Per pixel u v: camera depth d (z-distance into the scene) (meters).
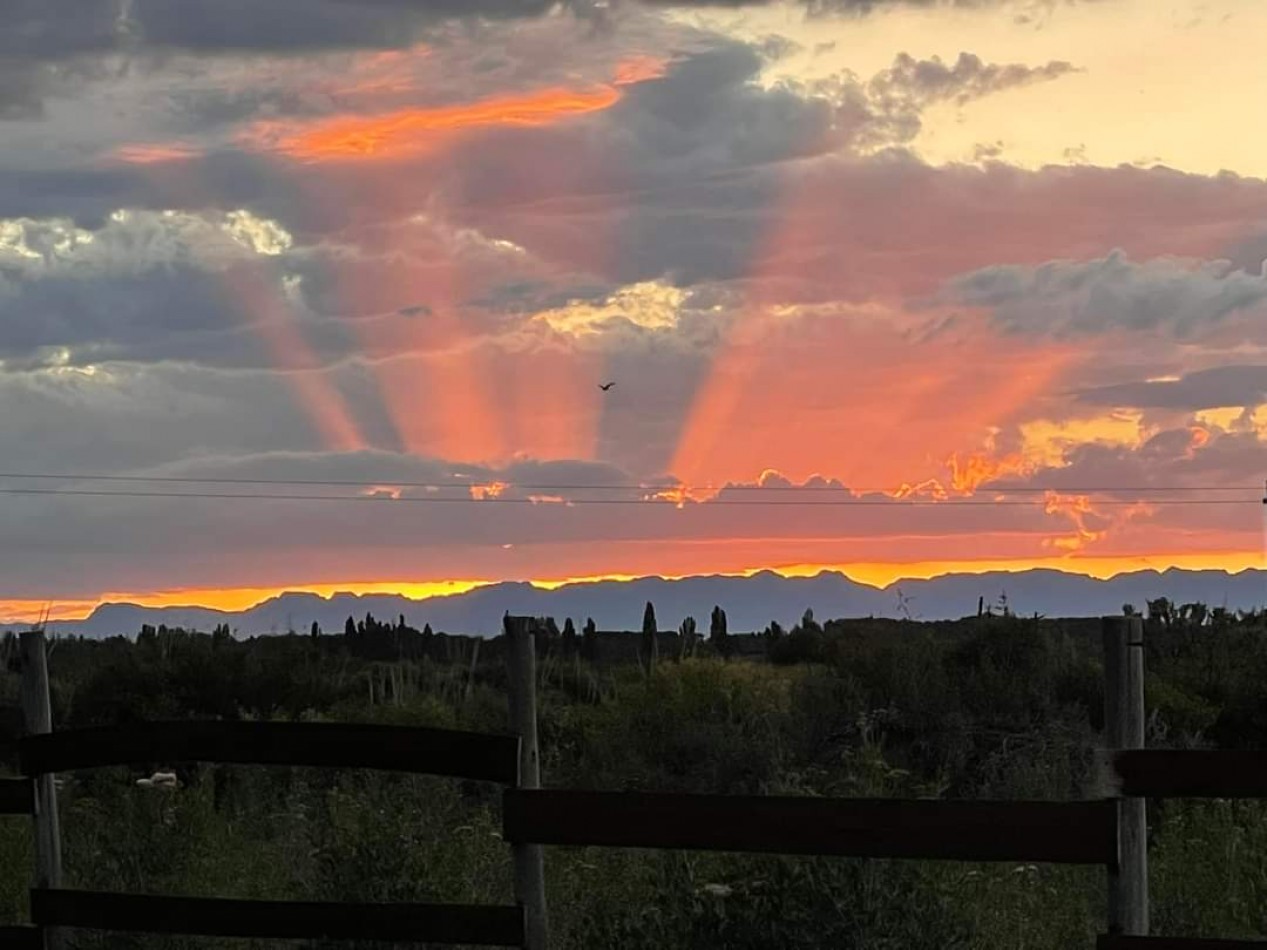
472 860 9.44
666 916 7.77
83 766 8.50
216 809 13.24
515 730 7.40
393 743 7.68
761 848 6.91
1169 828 10.30
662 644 34.47
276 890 10.01
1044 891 9.09
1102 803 6.39
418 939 7.60
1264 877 8.72
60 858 8.95
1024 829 6.52
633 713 20.89
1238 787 6.17
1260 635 22.42
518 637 7.43
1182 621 24.44
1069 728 18.20
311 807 12.14
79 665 27.36
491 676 27.72
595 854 9.86
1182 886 9.05
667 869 8.17
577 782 17.64
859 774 9.91
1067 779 14.42
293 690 26.02
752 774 18.16
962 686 19.75
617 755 19.28
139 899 8.28
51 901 8.50
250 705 25.58
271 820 12.35
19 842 10.94
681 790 17.88
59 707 23.58
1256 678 20.28
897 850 6.70
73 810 11.38
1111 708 6.42
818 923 7.30
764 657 33.91
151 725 8.30
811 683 20.53
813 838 6.84
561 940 8.30
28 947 8.55
